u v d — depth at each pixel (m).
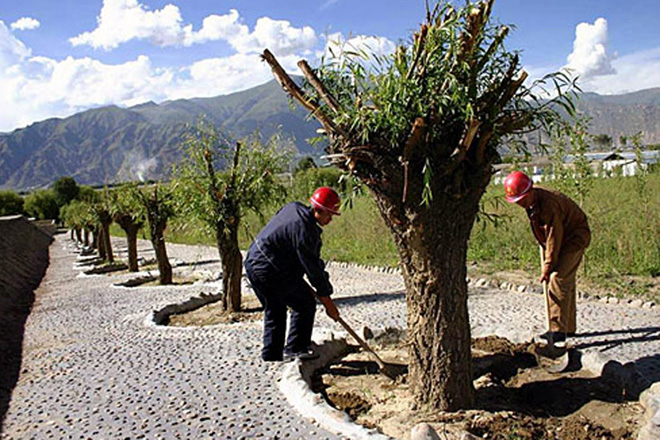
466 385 4.17
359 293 9.27
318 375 5.24
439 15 3.55
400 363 5.41
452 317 4.05
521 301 7.70
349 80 3.93
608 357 4.77
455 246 4.00
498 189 12.74
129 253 16.28
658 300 7.16
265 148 8.77
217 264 16.03
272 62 4.04
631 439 3.69
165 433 4.03
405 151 3.67
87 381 5.37
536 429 3.89
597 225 10.24
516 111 3.79
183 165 8.59
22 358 6.61
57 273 18.55
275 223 5.23
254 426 4.03
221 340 6.50
